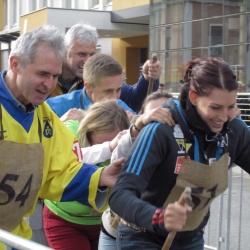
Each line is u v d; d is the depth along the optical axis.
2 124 2.63
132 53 25.19
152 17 19.98
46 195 2.90
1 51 30.94
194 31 18.33
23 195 2.67
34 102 2.63
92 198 2.86
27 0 29.16
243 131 2.75
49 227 3.56
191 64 2.54
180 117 2.52
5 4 31.91
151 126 2.48
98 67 3.89
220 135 2.59
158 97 3.33
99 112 3.43
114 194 2.34
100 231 3.48
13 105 2.67
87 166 2.89
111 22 22.58
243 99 13.73
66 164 2.87
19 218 2.72
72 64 4.53
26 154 2.63
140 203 2.21
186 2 18.52
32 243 1.99
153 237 2.62
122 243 2.71
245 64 16.61
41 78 2.58
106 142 3.32
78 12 21.67
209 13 17.73
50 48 2.57
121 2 22.27
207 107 2.43
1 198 2.63
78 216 3.46
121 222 2.72
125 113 3.48
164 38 19.53
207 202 2.61
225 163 2.64
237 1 16.77
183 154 2.50
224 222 6.04
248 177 6.62
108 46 26.12
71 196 2.87
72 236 3.49
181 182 2.51
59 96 4.14
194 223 2.62
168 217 2.03
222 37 17.34
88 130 3.44
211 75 2.40
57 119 2.89
